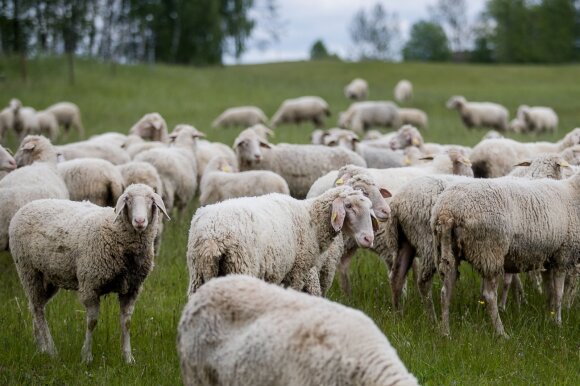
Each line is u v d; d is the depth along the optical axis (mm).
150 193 10070
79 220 10375
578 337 11125
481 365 9844
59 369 9922
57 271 10398
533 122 40438
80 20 68125
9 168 14977
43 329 10797
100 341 10898
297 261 10141
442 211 11023
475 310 12242
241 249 9117
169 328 11312
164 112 43750
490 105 41656
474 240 10875
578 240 11570
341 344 6379
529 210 11094
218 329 6945
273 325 6652
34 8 62375
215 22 89688
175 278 14039
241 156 17969
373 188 11445
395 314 11680
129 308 10469
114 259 10117
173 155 18359
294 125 42781
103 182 15188
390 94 61500
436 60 168000
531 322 11594
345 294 12953
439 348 10391
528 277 14164
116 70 61000
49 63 60188
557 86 66875
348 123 40344
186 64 93000
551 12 147625
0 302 12695
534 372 9742
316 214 10266
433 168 14789
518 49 148000
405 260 12391
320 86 64875
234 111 41156
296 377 6414
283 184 16016
